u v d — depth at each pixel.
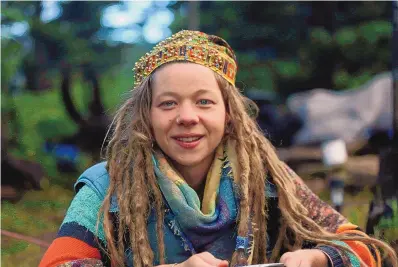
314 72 9.94
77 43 8.73
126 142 1.72
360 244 1.74
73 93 10.22
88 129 9.15
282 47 9.80
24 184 6.96
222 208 1.64
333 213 1.81
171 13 9.33
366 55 9.70
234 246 1.65
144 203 1.62
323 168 7.33
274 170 1.77
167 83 1.64
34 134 8.52
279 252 1.75
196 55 1.67
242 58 9.48
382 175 2.90
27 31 8.39
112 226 1.62
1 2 7.65
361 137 7.79
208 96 1.65
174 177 1.62
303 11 9.70
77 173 8.08
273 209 1.77
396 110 3.03
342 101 8.18
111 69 9.48
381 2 9.57
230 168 1.69
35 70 9.02
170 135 1.64
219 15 9.49
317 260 1.62
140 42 9.35
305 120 8.26
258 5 9.53
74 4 8.76
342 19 9.79
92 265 1.55
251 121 1.79
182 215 1.60
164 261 1.60
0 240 3.84
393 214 2.77
